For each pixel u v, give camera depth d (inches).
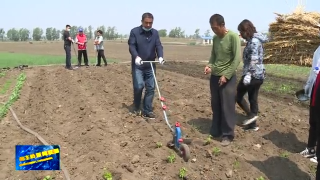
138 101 345.1
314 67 242.7
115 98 422.6
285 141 285.0
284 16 649.0
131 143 267.6
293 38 636.1
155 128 303.1
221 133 288.4
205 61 1035.3
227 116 269.6
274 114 354.9
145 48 326.3
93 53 1601.9
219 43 268.5
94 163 232.5
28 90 493.0
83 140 274.4
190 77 616.1
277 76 618.2
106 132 292.4
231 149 263.0
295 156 252.4
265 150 264.4
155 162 235.1
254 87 287.7
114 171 219.1
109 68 727.7
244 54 285.6
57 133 297.3
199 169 228.4
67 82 547.5
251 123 303.3
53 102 410.0
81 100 409.1
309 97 253.9
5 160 249.0
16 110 373.7
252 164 240.2
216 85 276.5
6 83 575.5
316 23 619.2
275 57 658.2
